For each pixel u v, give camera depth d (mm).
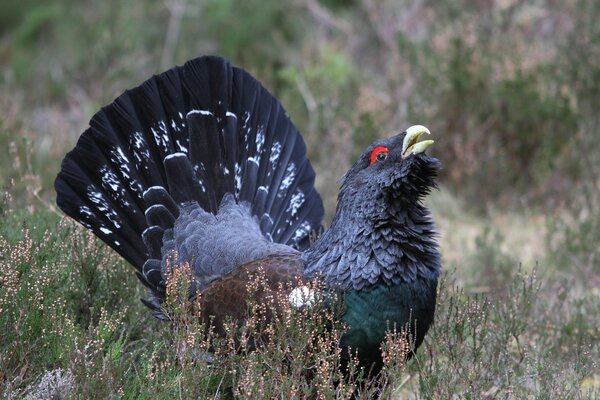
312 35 36188
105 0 37312
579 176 26703
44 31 37312
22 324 14492
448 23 31078
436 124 27391
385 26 34938
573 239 22953
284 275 14820
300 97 29359
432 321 14984
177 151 17156
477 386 14766
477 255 22188
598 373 17391
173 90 17188
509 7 30406
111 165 16781
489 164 26984
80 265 16688
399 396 16609
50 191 22641
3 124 24891
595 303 19609
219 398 14508
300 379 13867
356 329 14125
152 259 16719
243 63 35250
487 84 27812
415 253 14461
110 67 32781
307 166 18312
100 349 14008
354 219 14516
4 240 15648
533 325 18547
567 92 27828
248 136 17734
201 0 36719
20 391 14125
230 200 17281
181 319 14438
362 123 27219
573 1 31625
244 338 14047
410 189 14461
